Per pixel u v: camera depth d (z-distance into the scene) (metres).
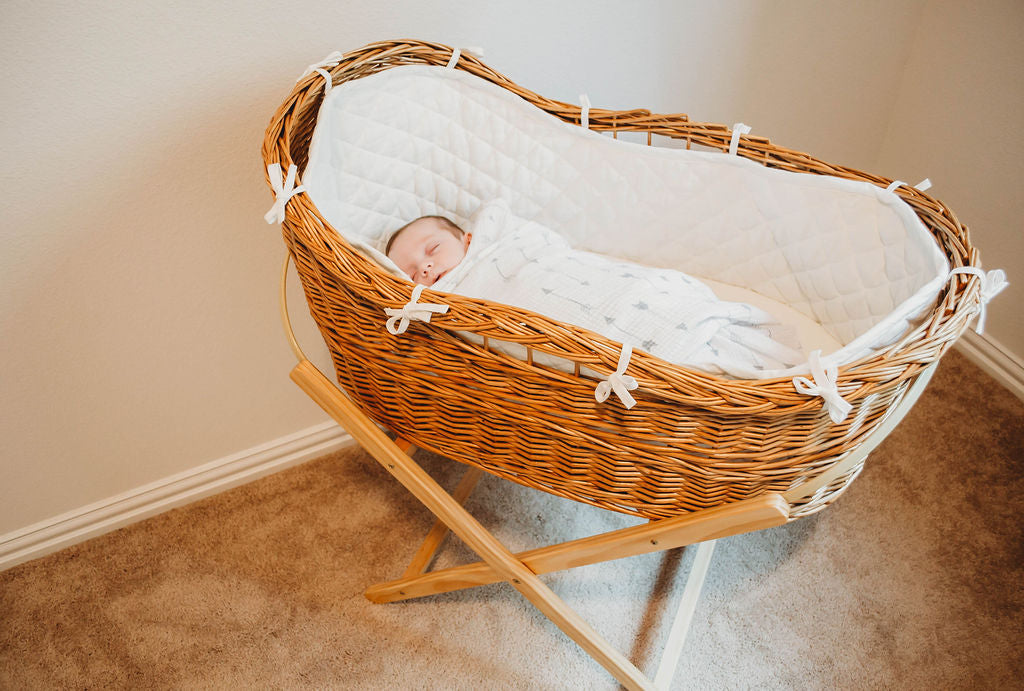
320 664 1.26
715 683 1.20
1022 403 1.61
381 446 1.08
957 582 1.31
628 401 0.82
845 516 1.42
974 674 1.19
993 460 1.50
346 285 0.95
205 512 1.52
